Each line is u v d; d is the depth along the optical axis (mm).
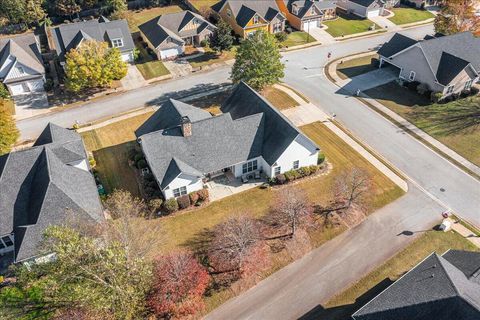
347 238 36281
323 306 30656
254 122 43031
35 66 62156
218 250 34844
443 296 23516
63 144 40125
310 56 71500
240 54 56281
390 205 39688
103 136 51094
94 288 26406
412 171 44125
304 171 42812
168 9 98250
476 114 53062
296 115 54375
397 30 82562
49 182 34219
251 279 32750
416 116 53500
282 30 81062
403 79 61406
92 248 26734
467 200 40281
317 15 81625
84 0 91500
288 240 35969
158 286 30203
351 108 55844
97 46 57938
